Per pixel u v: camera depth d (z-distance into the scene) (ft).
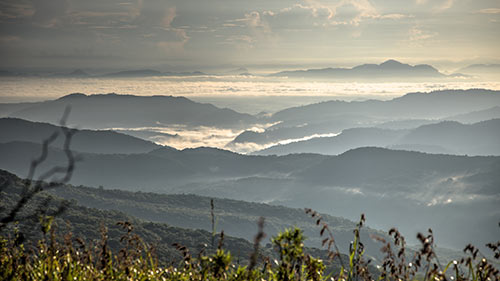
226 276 12.79
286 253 11.06
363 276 11.59
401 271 10.73
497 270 10.48
